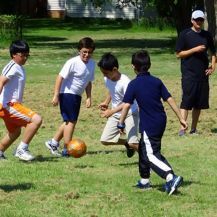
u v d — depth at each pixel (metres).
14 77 9.66
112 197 7.78
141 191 8.07
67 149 9.55
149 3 41.19
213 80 20.92
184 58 12.55
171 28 54.88
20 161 9.96
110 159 10.17
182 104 12.59
